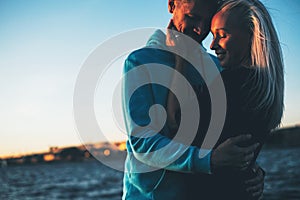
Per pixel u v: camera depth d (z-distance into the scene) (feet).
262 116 5.03
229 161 4.42
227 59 5.09
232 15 5.02
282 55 5.20
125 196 5.67
